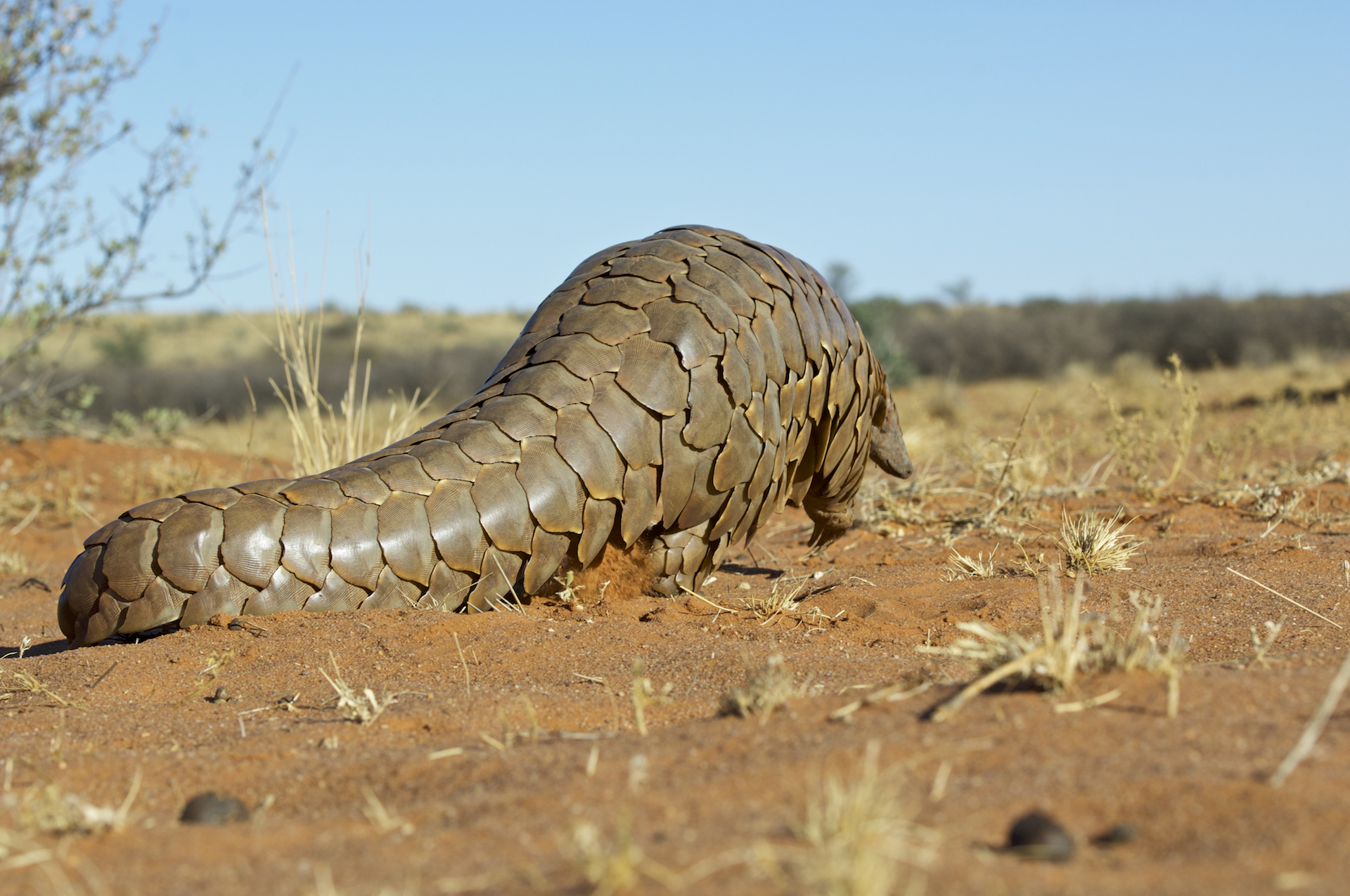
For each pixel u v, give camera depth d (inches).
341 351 1539.1
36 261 431.2
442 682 153.4
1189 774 90.7
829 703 121.6
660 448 189.2
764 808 89.5
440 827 93.8
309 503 177.0
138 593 170.4
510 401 187.2
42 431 501.0
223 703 148.9
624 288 200.7
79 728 138.3
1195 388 349.1
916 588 207.8
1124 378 948.0
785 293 212.8
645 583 199.5
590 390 188.1
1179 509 303.9
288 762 119.3
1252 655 147.9
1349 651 142.8
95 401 1144.8
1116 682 114.6
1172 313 1318.9
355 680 154.6
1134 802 87.0
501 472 181.5
